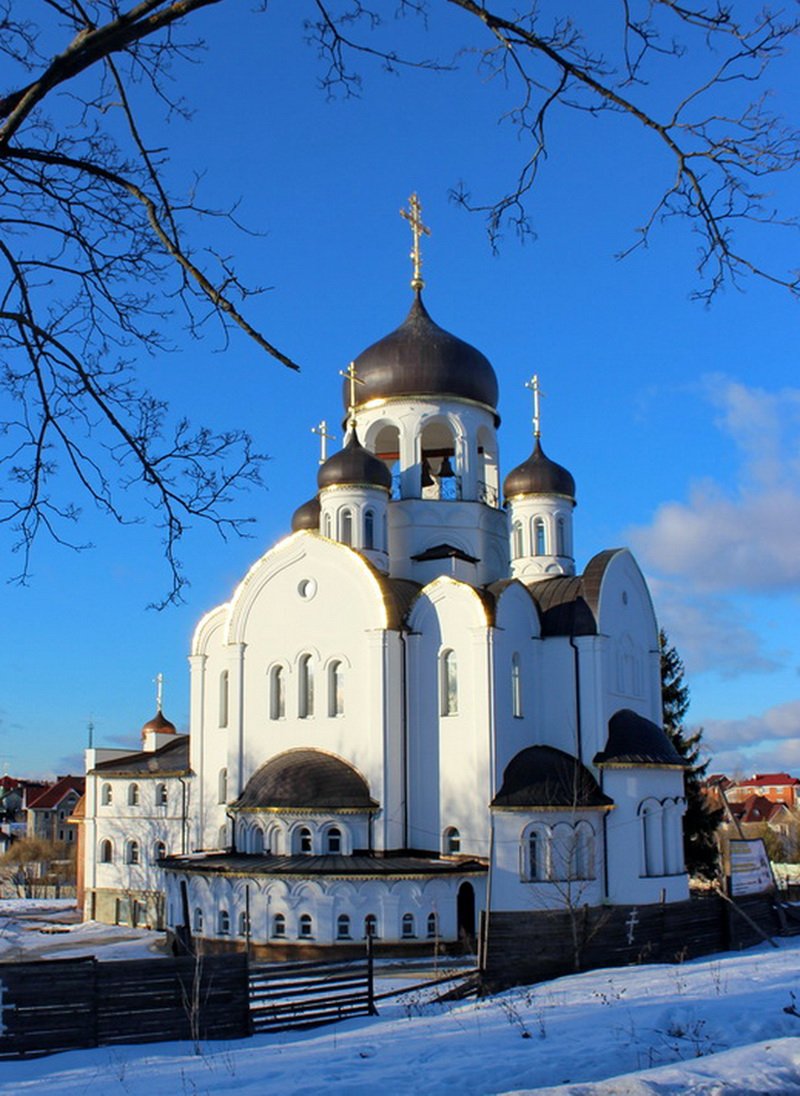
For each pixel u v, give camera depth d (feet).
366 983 93.35
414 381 191.72
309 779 160.35
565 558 192.03
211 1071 66.90
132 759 216.95
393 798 161.27
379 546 183.01
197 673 191.83
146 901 201.77
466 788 159.74
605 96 34.37
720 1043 66.08
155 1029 80.89
